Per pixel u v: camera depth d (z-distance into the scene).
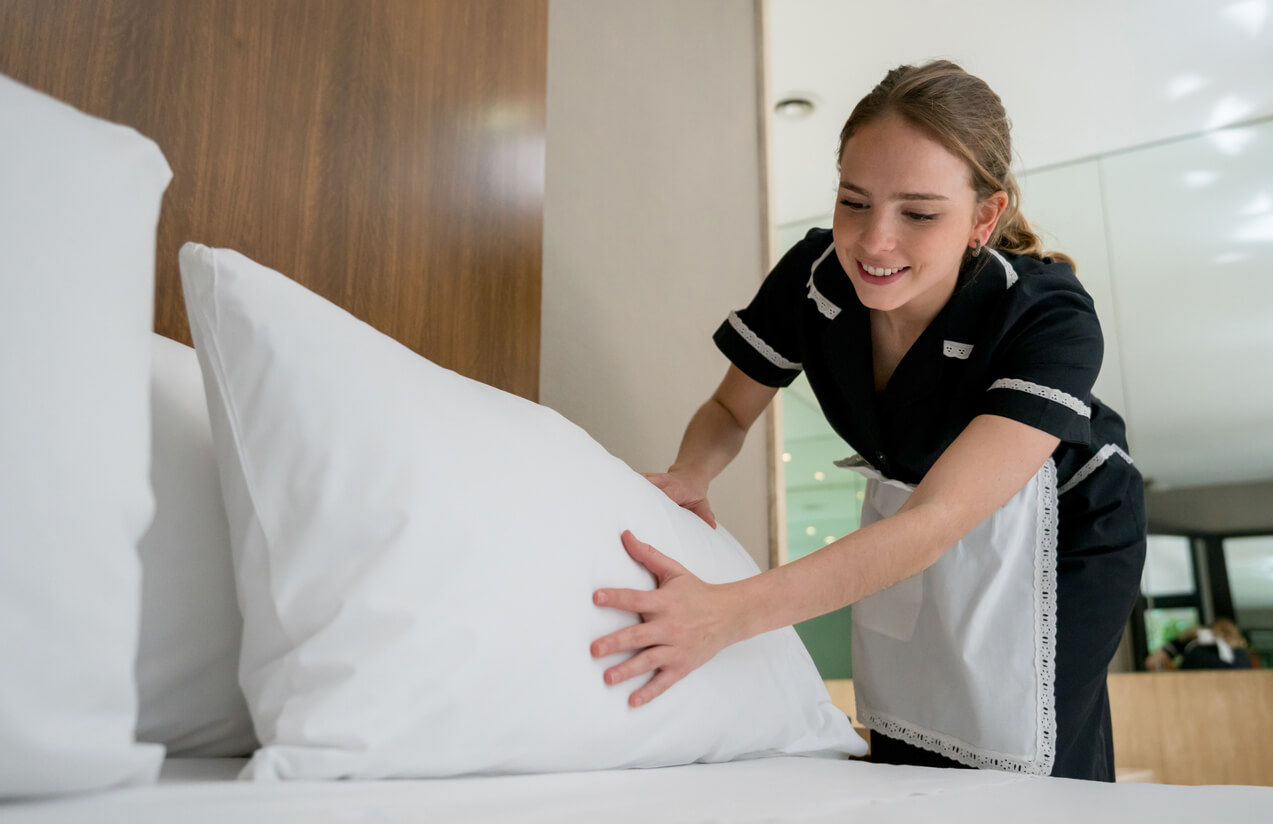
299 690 0.59
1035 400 1.03
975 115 1.06
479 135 1.32
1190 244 3.54
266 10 1.06
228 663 0.69
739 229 2.20
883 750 1.34
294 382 0.65
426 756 0.60
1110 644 1.20
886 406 1.24
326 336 0.67
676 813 0.54
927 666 1.24
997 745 1.16
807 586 0.88
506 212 1.34
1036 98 3.32
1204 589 3.42
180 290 0.94
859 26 2.96
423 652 0.61
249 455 0.64
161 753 0.50
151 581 0.65
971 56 3.10
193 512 0.69
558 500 0.78
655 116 1.97
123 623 0.49
